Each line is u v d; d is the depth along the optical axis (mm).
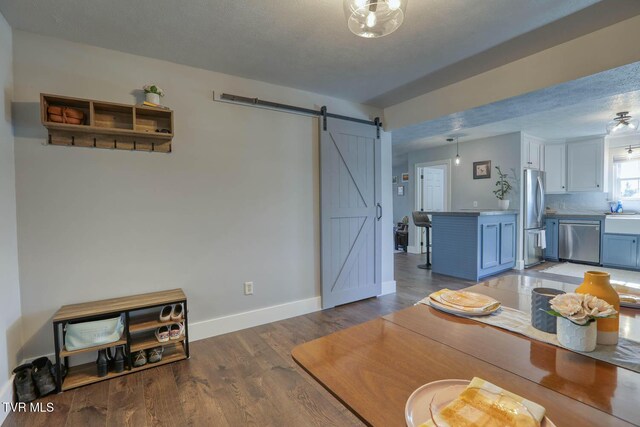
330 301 3391
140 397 1875
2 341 1745
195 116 2615
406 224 7566
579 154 5625
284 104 3062
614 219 5020
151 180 2441
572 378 812
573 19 1968
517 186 5234
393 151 6977
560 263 5551
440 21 1968
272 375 2107
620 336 1041
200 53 2371
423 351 972
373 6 1401
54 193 2123
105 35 2105
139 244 2404
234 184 2814
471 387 737
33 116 2059
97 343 2004
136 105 2182
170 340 2258
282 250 3105
